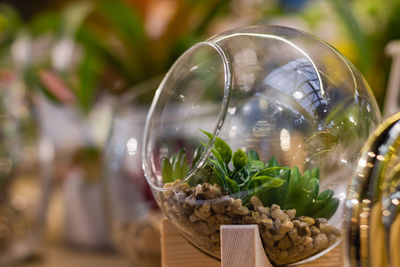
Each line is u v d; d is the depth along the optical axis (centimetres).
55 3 120
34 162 83
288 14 89
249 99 41
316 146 40
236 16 89
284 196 40
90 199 83
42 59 82
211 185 40
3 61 86
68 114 83
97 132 82
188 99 45
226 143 40
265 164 40
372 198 40
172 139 44
